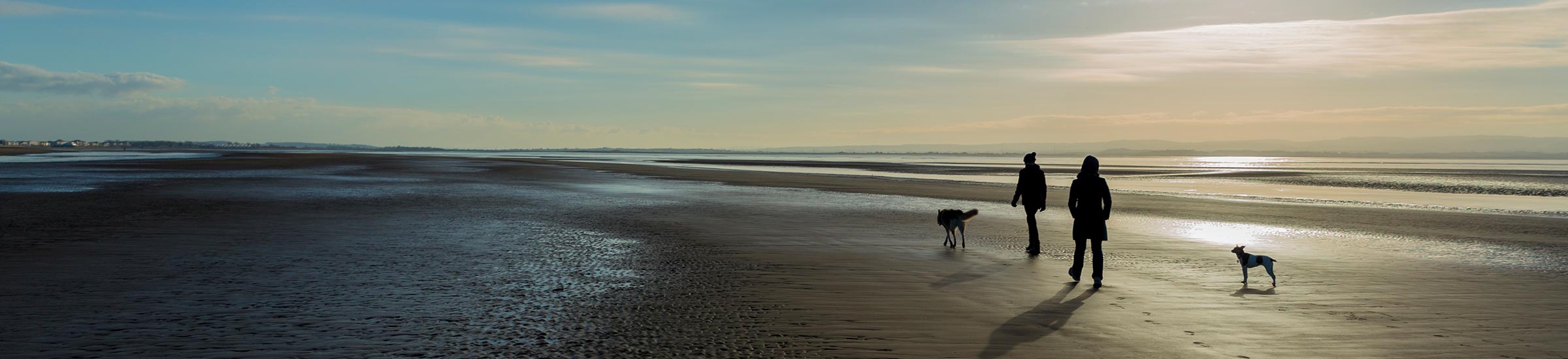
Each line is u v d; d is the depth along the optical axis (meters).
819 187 33.62
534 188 31.30
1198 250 12.54
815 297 8.12
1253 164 128.38
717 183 37.25
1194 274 9.91
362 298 7.96
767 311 7.37
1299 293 8.50
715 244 12.89
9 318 6.82
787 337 6.35
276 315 7.08
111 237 13.30
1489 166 117.69
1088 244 13.45
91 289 8.30
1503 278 9.68
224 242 12.74
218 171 47.97
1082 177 9.20
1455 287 8.99
